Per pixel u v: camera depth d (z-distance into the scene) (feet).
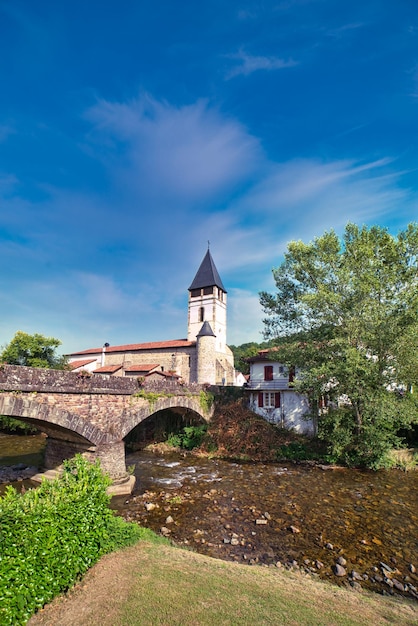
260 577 21.66
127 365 149.79
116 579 19.27
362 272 61.36
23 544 16.15
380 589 24.00
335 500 43.29
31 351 104.22
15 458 65.00
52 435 52.60
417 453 62.85
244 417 80.79
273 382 85.51
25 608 15.56
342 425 64.54
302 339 69.56
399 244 64.69
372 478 54.03
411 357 55.11
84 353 170.71
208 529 34.17
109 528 23.86
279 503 42.09
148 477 55.16
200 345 132.16
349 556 28.84
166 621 15.65
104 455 47.96
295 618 16.55
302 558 28.45
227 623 15.69
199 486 49.83
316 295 61.41
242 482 51.96
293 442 71.72
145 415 58.18
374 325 56.75
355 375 57.47
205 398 83.10
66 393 43.55
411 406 57.36
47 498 19.08
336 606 18.54
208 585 19.31
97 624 15.38
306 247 67.82
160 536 30.30
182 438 81.10
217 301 158.20
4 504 17.01
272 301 76.74
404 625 17.03
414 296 56.24
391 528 34.63
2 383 36.19
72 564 18.54
